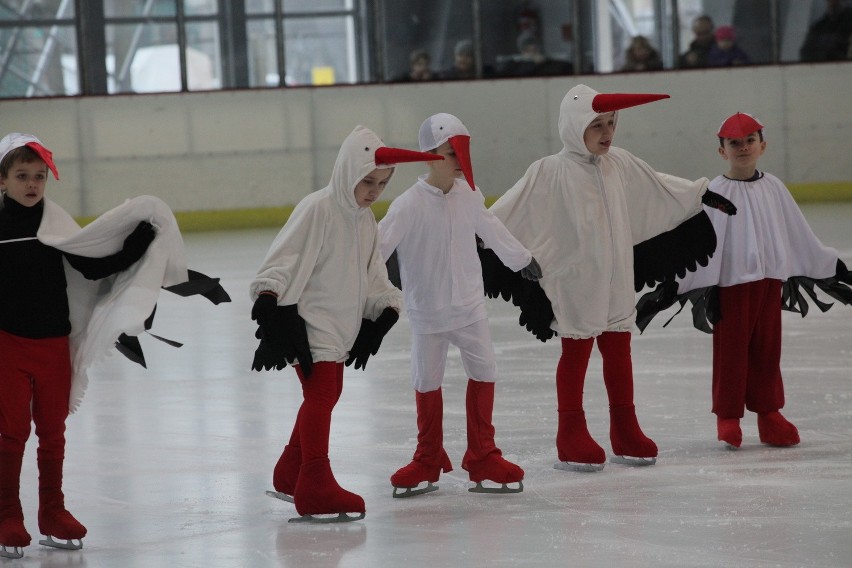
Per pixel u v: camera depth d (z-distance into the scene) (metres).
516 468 9.58
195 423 12.61
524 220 10.62
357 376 14.95
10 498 8.31
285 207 37.66
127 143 36.69
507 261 10.12
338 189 9.00
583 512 8.90
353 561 7.83
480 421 9.76
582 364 10.41
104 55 37.16
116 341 8.98
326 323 9.05
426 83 37.94
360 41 38.06
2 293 8.25
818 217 33.31
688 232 10.96
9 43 36.84
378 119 37.88
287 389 14.39
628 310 10.55
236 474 10.47
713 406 11.17
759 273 10.80
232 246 32.28
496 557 7.80
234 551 8.20
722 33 38.12
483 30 38.12
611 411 10.55
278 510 9.30
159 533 8.73
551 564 7.60
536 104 38.19
